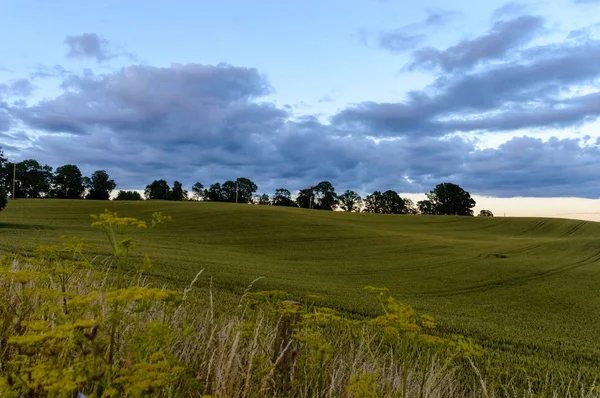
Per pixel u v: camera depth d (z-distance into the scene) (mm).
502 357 8883
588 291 22719
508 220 71375
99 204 66438
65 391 1747
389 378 3395
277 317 4125
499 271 28016
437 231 60188
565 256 35344
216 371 2959
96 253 13047
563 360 9664
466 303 19000
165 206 64812
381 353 4309
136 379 1847
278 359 3162
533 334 12820
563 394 6473
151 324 2273
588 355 10406
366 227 56156
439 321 12859
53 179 124062
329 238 43656
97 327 1814
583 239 44406
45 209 57938
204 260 22078
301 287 16719
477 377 6223
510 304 19359
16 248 16078
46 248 3615
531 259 33469
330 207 146375
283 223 51188
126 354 2527
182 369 2162
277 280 18172
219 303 9141
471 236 55312
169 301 2559
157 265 15953
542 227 64812
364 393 2674
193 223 49500
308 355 3482
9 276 2941
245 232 44719
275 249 36344
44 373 1763
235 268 20297
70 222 46969
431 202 138000
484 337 11273
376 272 26953
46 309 2471
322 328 4074
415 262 31625
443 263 31219
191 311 4449
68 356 2328
